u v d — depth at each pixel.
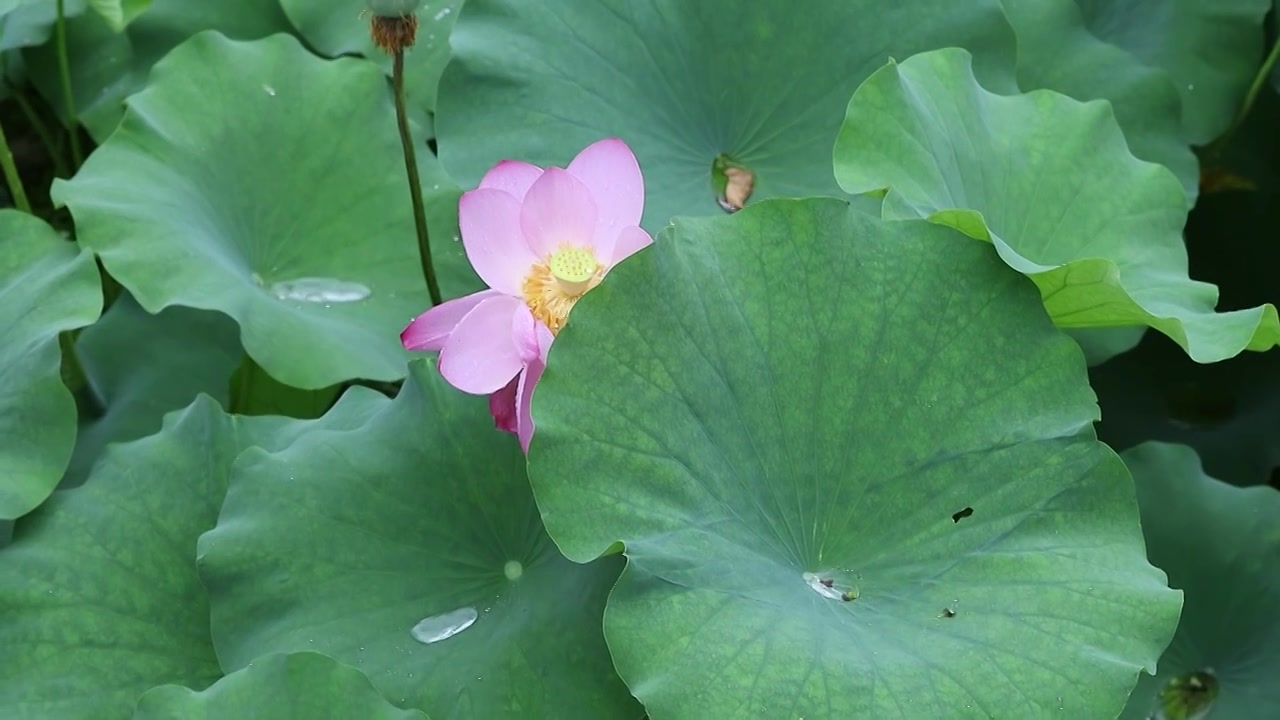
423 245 3.80
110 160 3.81
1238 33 4.16
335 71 3.93
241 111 3.89
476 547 3.58
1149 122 4.07
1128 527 3.54
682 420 3.51
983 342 3.57
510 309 3.55
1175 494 3.80
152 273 3.73
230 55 3.90
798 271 3.56
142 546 3.62
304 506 3.57
